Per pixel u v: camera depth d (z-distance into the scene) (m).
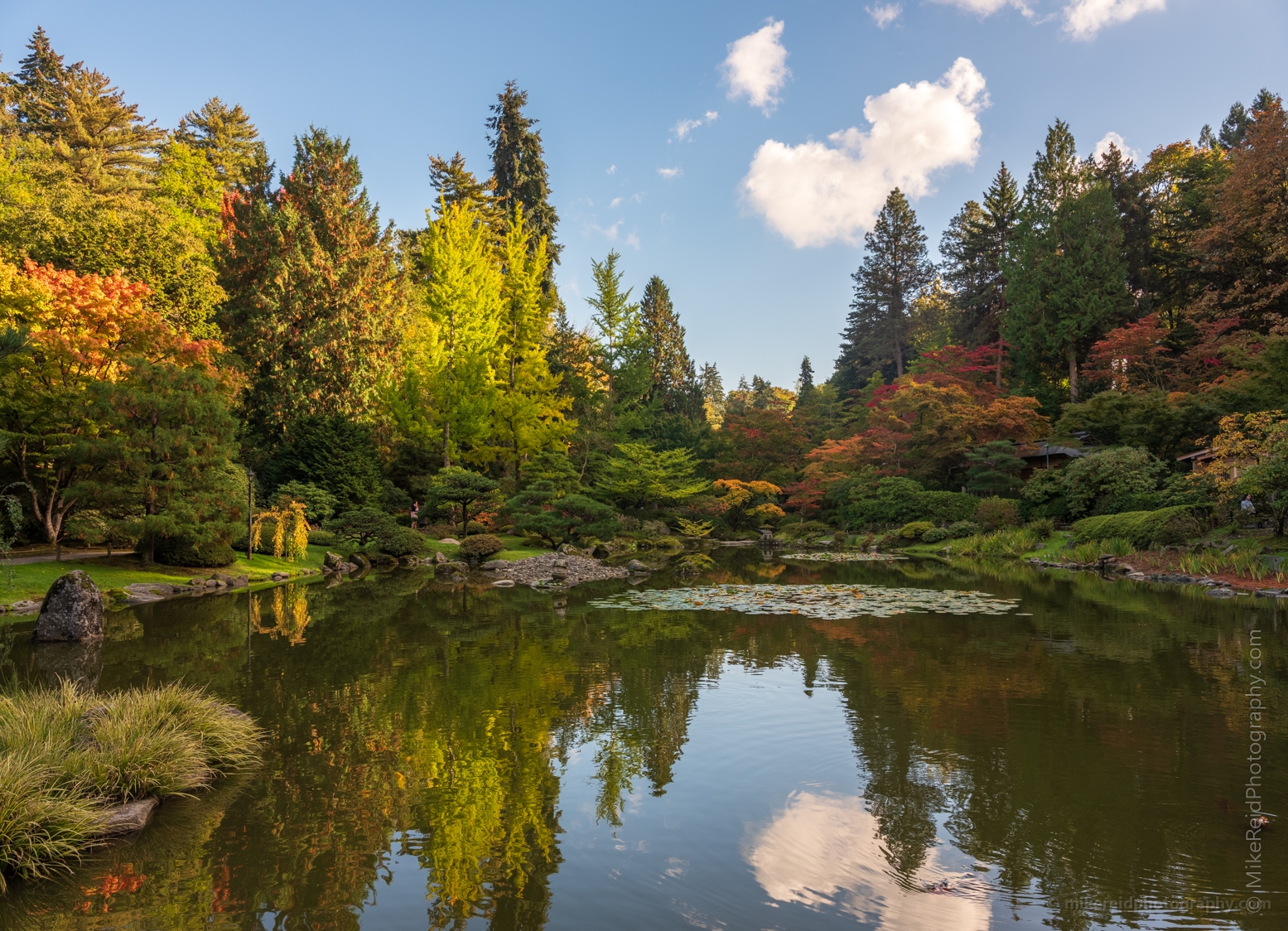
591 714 7.84
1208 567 19.14
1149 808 5.28
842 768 6.18
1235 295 33.72
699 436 53.94
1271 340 24.72
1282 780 5.77
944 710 7.84
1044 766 6.15
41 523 21.33
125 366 21.86
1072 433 38.31
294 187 35.44
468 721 7.60
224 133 52.59
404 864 4.58
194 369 20.62
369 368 34.09
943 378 42.47
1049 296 41.91
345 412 32.50
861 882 4.26
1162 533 22.42
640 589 19.58
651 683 9.18
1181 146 46.16
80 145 44.41
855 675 9.45
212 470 19.58
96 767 5.48
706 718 7.65
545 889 4.23
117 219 27.81
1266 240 31.19
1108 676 9.20
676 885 4.25
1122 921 3.79
